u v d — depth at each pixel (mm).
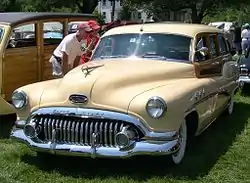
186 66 6094
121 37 6602
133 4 38875
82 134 5102
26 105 5449
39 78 7855
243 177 5277
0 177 5098
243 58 10641
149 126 4977
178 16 41406
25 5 43000
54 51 7695
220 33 7707
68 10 40781
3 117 7809
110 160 5684
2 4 42500
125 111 4973
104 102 5047
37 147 5273
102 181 5074
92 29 7531
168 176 5188
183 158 5703
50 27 8188
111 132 5008
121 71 5547
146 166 5492
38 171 5391
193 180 5133
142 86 5344
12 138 5535
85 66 5793
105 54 6539
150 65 5906
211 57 6914
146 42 6426
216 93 6562
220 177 5250
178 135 5176
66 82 5332
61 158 5785
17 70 7414
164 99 4973
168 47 6328
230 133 7078
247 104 9320
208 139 6711
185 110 5281
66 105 5188
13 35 7355
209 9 36188
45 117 5305
